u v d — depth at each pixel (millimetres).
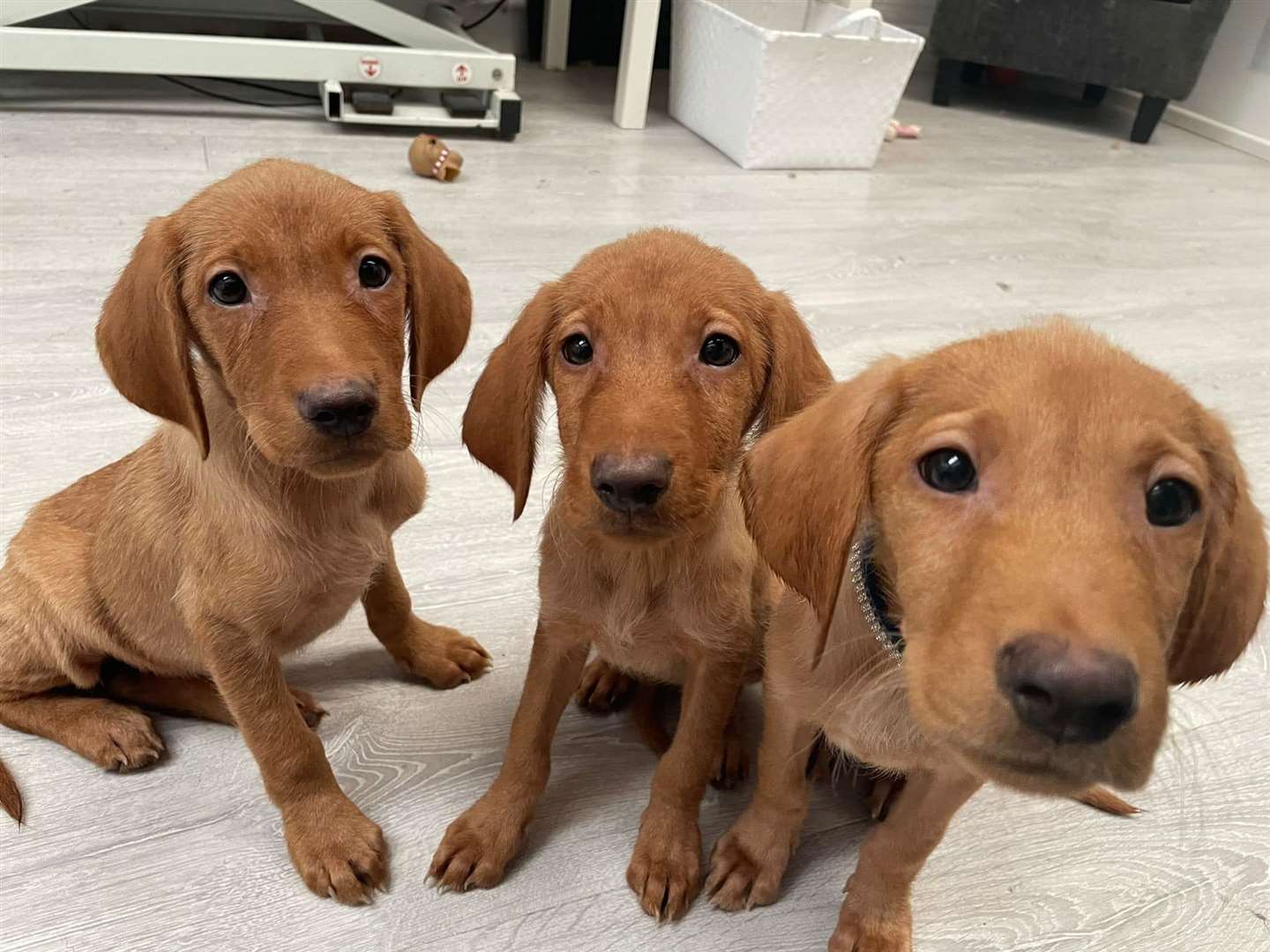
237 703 393
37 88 1189
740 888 405
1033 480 251
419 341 394
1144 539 251
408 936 385
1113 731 223
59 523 448
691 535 358
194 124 1129
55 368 662
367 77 1154
